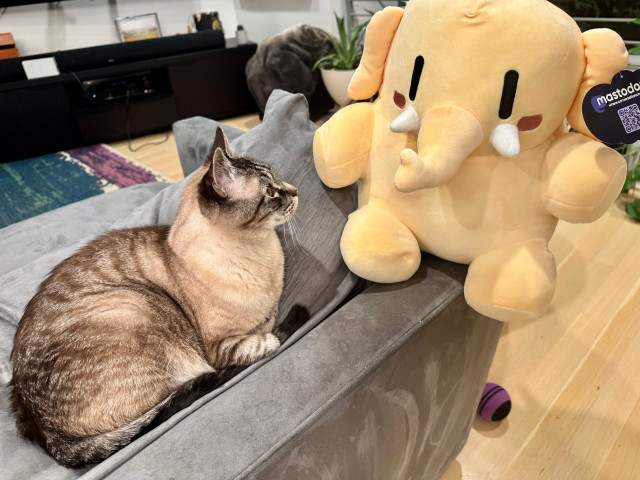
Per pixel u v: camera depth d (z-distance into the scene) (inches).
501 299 28.4
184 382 33.9
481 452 48.4
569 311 63.1
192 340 35.6
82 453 28.1
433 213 30.1
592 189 24.7
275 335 34.9
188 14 159.2
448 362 34.8
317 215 37.8
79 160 126.6
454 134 24.6
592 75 24.4
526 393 53.5
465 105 24.4
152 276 36.0
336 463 28.0
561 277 68.6
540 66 23.1
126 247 37.3
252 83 123.7
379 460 32.6
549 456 47.4
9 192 111.3
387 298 31.7
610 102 24.0
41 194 109.3
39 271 43.3
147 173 116.2
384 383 29.0
